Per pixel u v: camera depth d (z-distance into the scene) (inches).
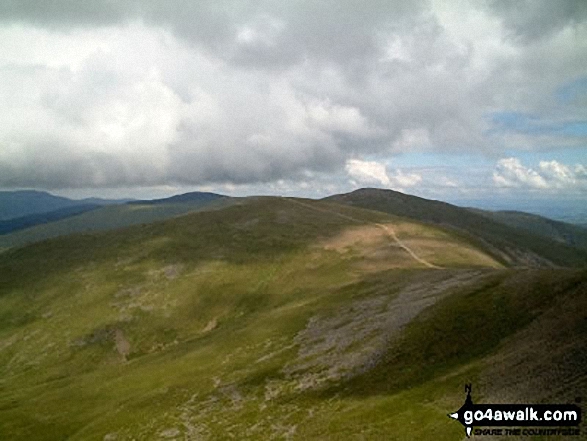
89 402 4143.7
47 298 7869.1
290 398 3011.8
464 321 3189.0
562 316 2669.8
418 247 7672.2
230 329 5349.4
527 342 2568.9
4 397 4980.3
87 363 6063.0
